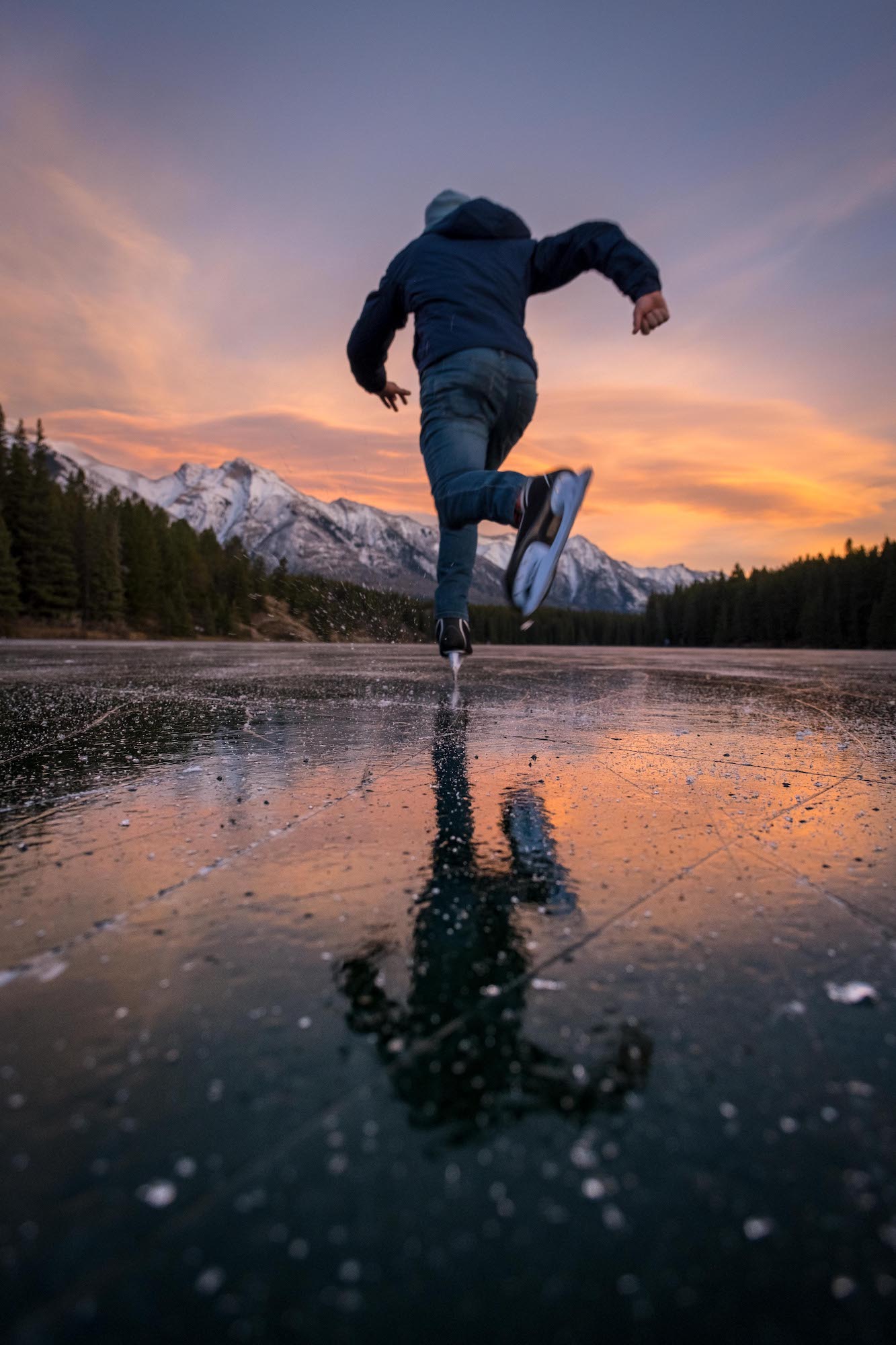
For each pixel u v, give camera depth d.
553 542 1.66
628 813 1.20
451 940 0.72
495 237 2.27
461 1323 0.33
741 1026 0.57
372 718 2.35
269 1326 0.32
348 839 1.05
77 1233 0.38
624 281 2.12
